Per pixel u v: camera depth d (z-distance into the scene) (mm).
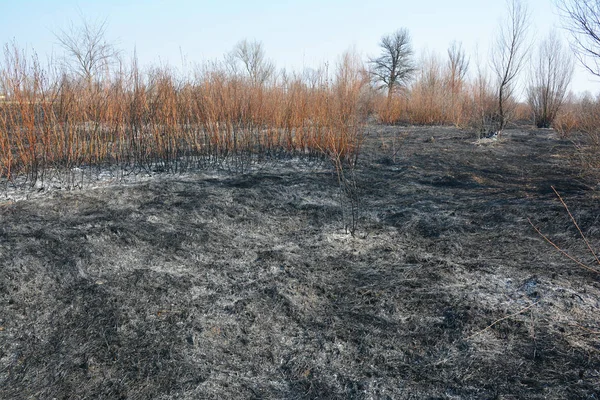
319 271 4422
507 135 16172
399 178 8211
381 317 3693
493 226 5691
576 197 6742
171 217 5484
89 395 2805
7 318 3424
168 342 3291
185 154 8609
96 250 4387
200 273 4254
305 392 2922
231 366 3125
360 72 10031
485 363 3125
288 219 5766
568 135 15344
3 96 6301
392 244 5137
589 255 4762
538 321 3586
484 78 15523
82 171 6941
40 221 4973
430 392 2893
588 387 2859
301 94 9648
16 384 2885
